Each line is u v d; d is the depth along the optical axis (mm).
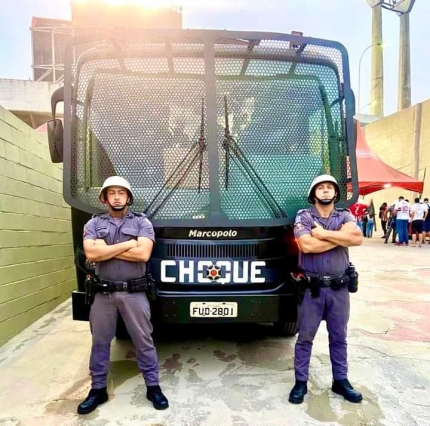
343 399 2660
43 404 2611
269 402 2627
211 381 2947
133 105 2824
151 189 2768
